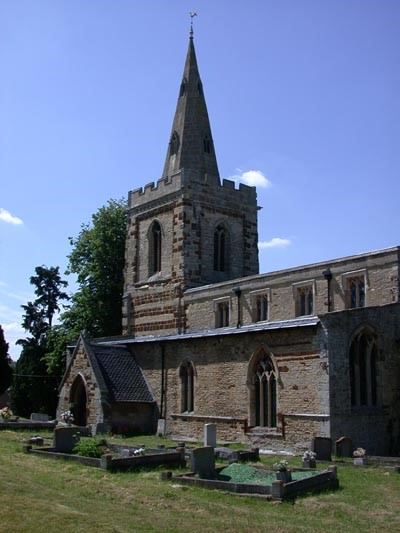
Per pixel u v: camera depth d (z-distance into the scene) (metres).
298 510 18.44
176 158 53.41
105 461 22.61
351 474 24.14
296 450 31.66
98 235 63.72
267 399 34.19
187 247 49.72
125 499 18.23
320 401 30.86
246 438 34.56
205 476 22.67
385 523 17.62
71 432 27.28
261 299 42.94
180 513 17.03
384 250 35.31
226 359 36.91
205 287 47.00
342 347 31.52
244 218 54.31
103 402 39.72
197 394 38.62
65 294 79.00
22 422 36.94
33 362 70.19
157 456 23.92
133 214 55.28
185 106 54.50
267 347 34.25
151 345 42.97
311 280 39.22
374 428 31.83
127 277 54.50
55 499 17.20
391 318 33.59
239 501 19.02
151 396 42.19
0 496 16.58
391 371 33.03
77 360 42.84
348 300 37.03
